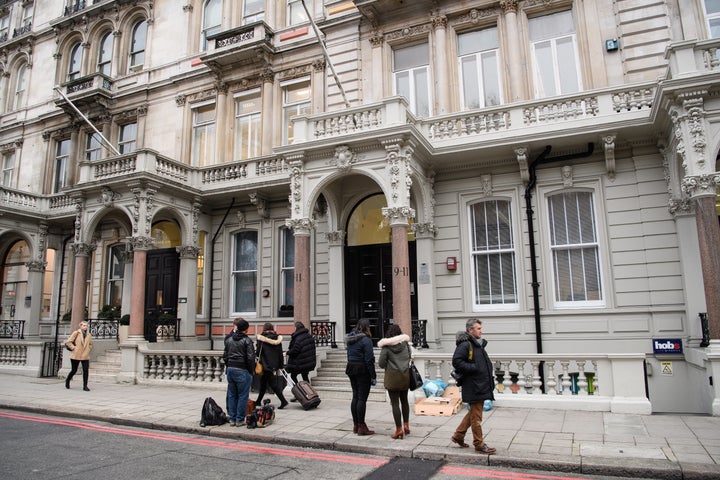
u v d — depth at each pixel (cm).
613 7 1302
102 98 2033
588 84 1288
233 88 1816
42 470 605
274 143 1692
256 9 1880
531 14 1402
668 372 1095
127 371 1380
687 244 1095
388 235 1438
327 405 1011
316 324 1333
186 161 1839
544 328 1215
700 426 767
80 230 1581
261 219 1666
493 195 1314
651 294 1137
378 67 1535
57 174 2188
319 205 1517
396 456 670
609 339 1156
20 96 2459
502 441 698
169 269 1680
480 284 1318
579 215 1253
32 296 1944
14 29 2498
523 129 1223
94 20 2230
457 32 1485
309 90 1705
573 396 922
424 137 1201
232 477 578
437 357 1018
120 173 1544
